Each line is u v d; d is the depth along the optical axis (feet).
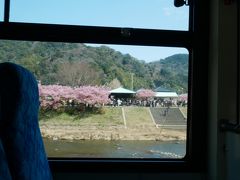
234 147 6.25
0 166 2.15
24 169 2.67
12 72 2.82
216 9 6.66
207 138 6.82
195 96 6.83
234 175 6.23
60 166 6.51
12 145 2.64
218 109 6.50
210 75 6.80
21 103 2.81
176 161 6.77
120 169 6.63
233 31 6.59
